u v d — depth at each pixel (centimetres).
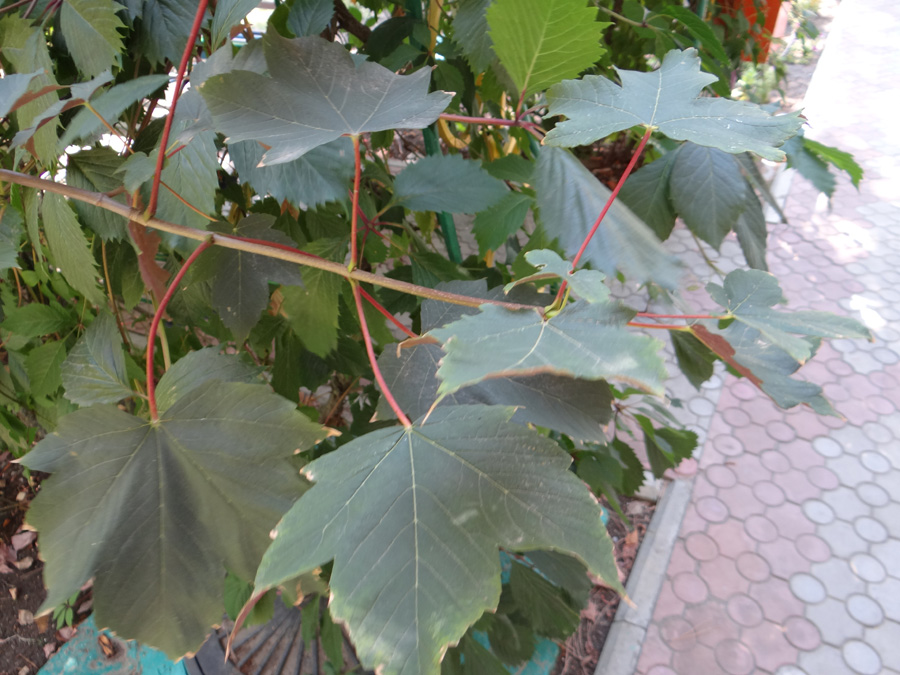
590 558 23
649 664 102
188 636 29
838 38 290
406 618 23
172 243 41
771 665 101
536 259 26
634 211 48
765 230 49
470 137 92
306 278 50
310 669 91
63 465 29
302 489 30
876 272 176
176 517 30
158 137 45
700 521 122
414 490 25
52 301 68
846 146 222
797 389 33
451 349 22
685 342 45
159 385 36
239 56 36
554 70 38
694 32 66
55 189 34
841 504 124
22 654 100
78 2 43
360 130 28
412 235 67
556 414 32
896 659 102
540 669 98
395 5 73
